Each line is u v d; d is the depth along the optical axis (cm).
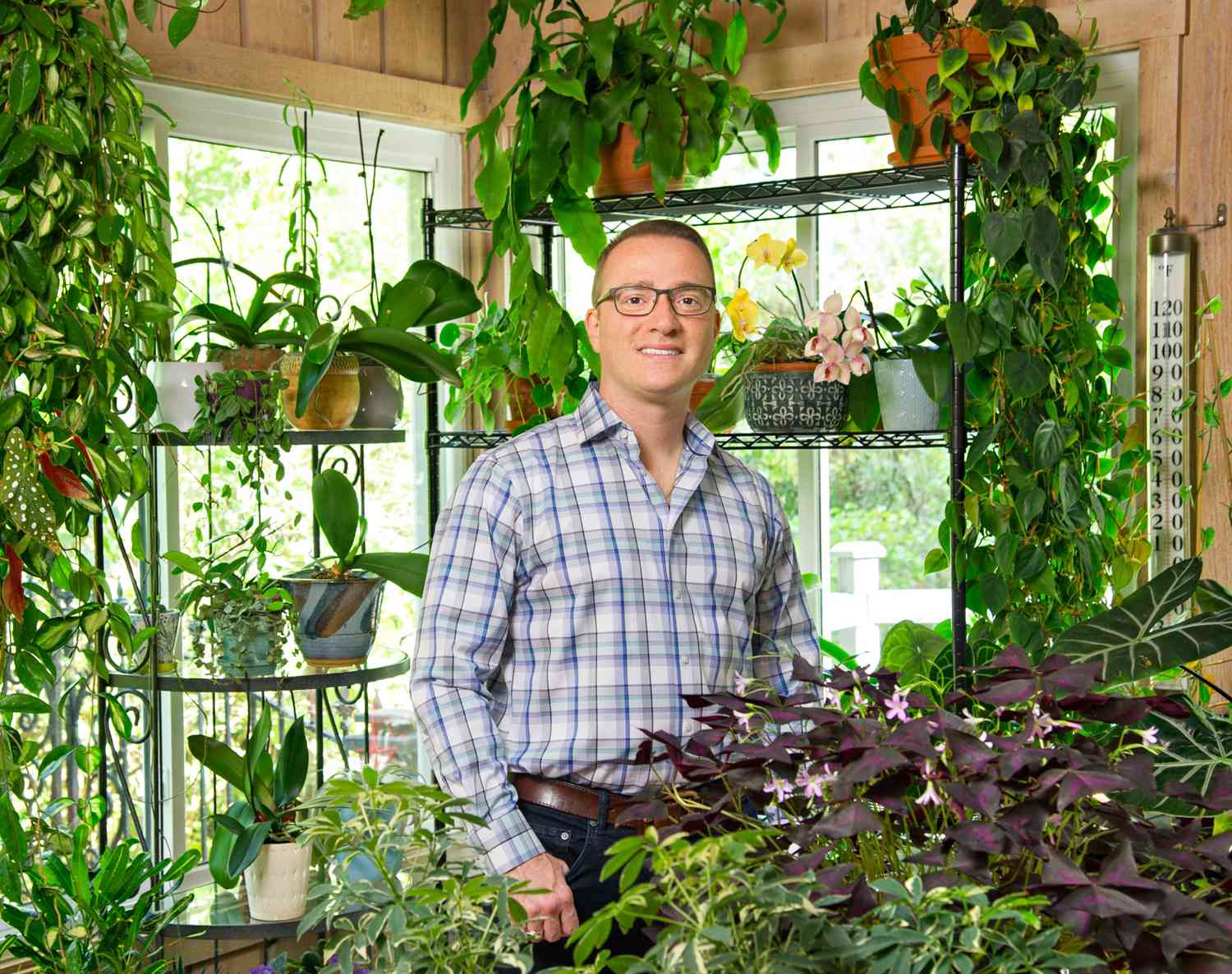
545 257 329
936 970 99
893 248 303
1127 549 258
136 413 268
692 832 128
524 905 169
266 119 301
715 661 192
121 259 237
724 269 323
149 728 263
